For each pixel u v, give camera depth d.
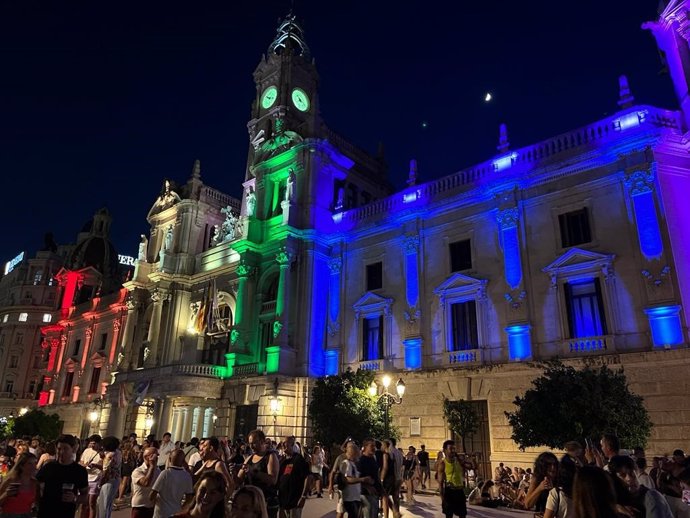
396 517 14.20
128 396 39.34
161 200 50.50
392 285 31.22
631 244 22.73
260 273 37.25
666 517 6.02
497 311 26.20
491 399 24.70
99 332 57.88
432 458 25.55
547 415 18.16
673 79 24.16
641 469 10.52
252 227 37.62
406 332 29.33
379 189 43.31
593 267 23.47
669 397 19.97
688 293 20.91
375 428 25.52
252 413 32.56
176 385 33.94
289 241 34.91
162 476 8.85
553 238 25.25
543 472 8.00
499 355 25.61
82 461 13.77
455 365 26.67
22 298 75.69
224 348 39.97
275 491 10.35
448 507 12.66
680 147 22.81
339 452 26.09
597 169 24.56
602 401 17.44
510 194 27.11
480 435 24.80
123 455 19.36
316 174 36.91
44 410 59.66
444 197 29.94
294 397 31.30
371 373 27.72
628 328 22.03
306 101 43.75
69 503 8.70
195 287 44.19
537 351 24.27
